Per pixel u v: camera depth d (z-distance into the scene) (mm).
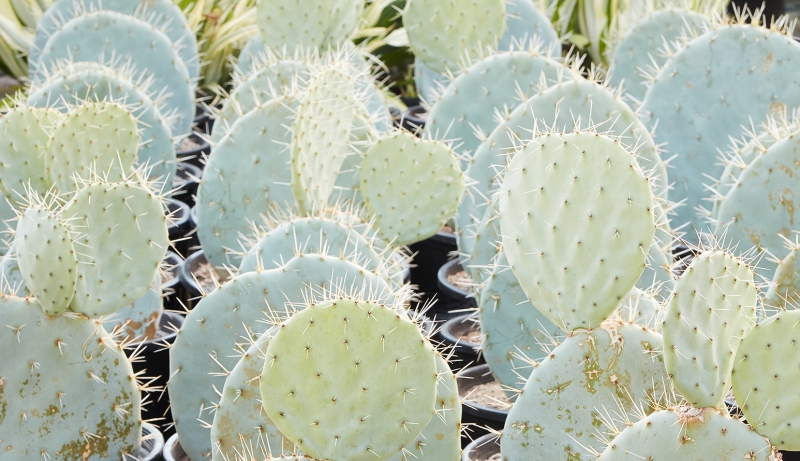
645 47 2795
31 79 3205
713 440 1552
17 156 2027
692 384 1561
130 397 1796
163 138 2398
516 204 1688
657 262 1935
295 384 1537
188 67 3182
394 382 1551
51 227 1715
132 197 1793
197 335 1847
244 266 1955
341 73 2020
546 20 2949
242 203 2211
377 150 2049
